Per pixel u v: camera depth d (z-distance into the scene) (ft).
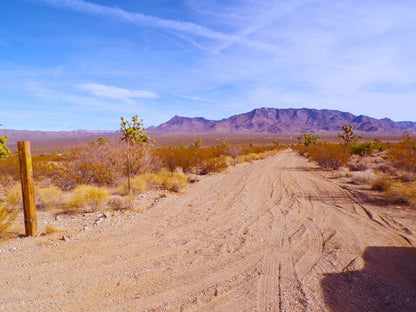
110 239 16.25
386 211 22.74
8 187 29.73
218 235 17.19
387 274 11.70
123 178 35.09
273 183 40.24
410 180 35.86
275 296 10.02
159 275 11.76
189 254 14.14
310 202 26.94
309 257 13.65
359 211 23.07
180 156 54.39
